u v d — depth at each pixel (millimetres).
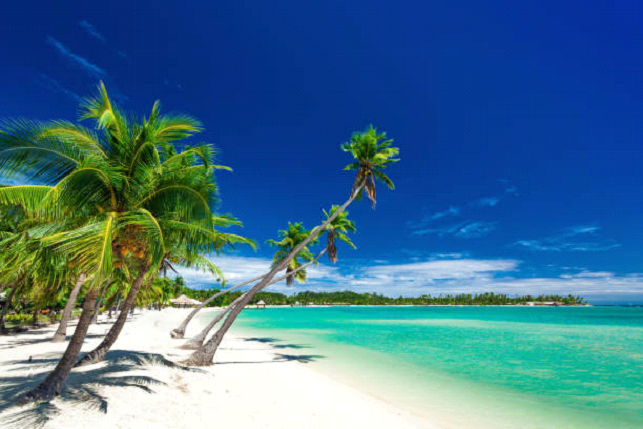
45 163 7164
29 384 8078
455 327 41969
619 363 17250
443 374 14336
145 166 8039
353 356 18688
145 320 44906
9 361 11805
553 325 45844
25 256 8422
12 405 6434
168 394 8164
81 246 6453
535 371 15172
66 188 7055
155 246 7840
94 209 8062
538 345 24469
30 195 6844
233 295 109188
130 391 7910
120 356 12312
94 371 9695
